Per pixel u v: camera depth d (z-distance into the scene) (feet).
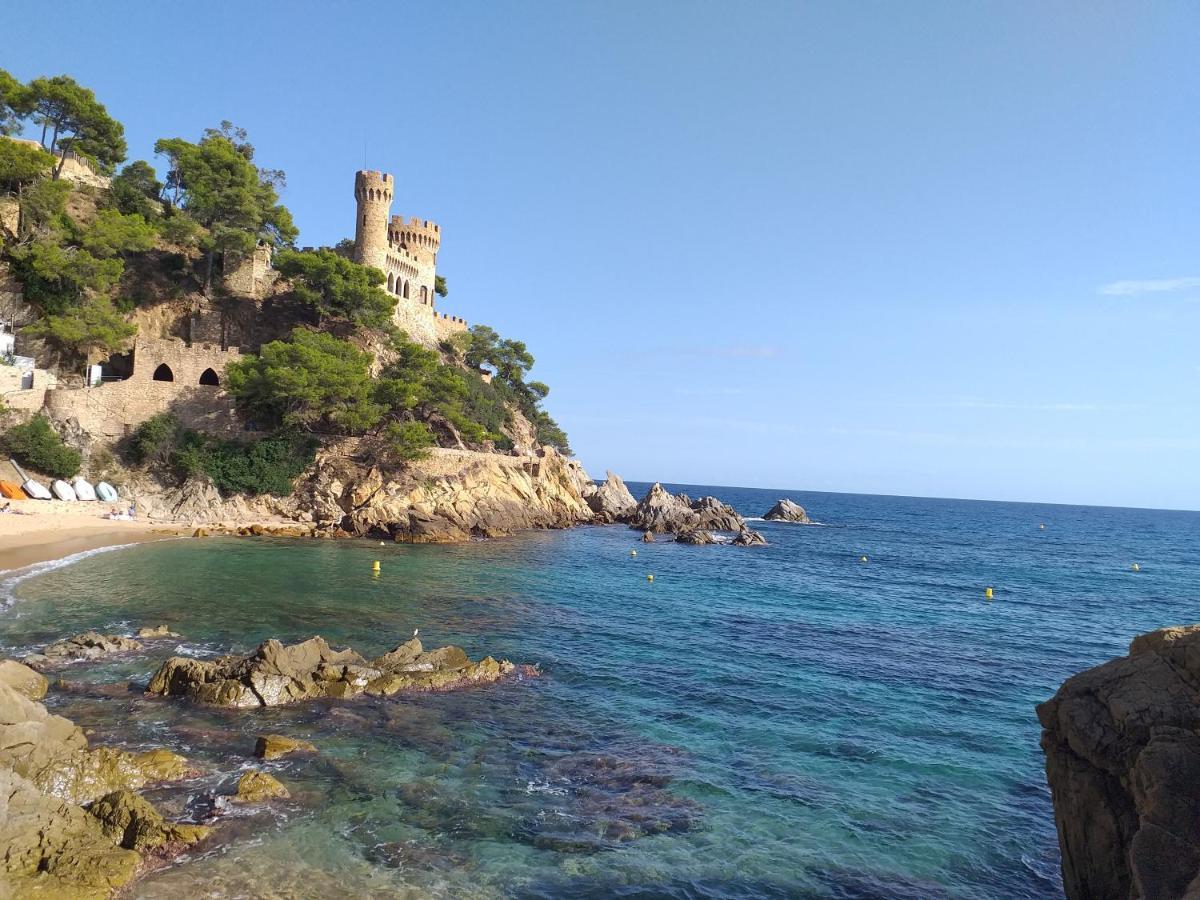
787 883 45.01
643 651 103.30
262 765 56.29
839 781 61.00
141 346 235.20
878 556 280.31
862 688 89.66
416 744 63.31
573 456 450.71
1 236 235.81
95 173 298.97
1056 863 48.91
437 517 240.12
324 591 131.54
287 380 224.12
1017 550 340.39
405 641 99.45
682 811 53.83
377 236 328.49
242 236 283.59
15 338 228.22
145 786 50.55
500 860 45.47
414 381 272.10
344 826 48.03
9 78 267.80
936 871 47.34
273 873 41.60
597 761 62.44
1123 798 34.09
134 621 100.12
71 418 215.10
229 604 114.73
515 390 403.75
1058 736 38.17
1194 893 25.95
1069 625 143.95
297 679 73.36
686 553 249.75
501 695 78.64
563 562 201.87
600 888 43.09
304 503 243.40
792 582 190.49
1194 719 33.24
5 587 114.11
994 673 100.68
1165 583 225.97
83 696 69.15
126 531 187.11
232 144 353.31
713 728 72.54
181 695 70.85
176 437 231.50
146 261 282.15
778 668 97.55
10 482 192.13
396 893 40.81
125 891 38.34
